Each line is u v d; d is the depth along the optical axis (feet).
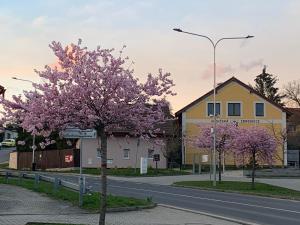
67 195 67.92
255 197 90.84
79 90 36.76
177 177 146.20
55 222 45.68
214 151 113.50
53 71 37.06
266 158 107.55
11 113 37.78
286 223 53.42
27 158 200.64
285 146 197.57
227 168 189.16
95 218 50.49
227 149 120.67
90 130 41.93
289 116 220.23
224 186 110.01
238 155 111.04
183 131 197.57
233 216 59.36
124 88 37.65
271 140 106.42
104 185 37.63
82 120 37.50
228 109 201.46
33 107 36.58
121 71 37.96
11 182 94.07
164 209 64.08
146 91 38.81
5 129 42.60
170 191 98.73
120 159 184.65
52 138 47.32
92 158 183.93
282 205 75.66
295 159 211.00
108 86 37.29
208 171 176.24
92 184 111.14
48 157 192.13
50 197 68.59
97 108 37.47
